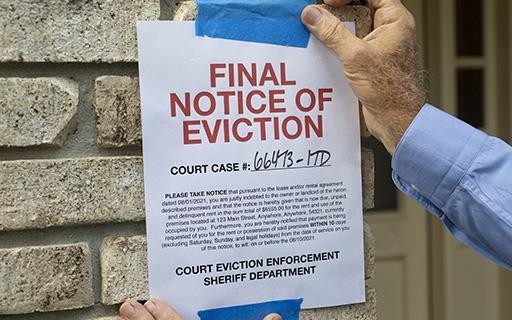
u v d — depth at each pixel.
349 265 1.50
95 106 1.37
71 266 1.36
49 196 1.33
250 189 1.42
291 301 1.46
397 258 3.32
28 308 1.33
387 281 3.30
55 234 1.36
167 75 1.37
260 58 1.42
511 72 3.25
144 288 1.39
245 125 1.41
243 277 1.42
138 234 1.41
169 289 1.38
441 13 3.21
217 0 1.40
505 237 1.35
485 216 1.36
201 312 1.39
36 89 1.33
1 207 1.31
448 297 3.32
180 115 1.38
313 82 1.46
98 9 1.36
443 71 3.22
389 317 3.31
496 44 3.28
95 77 1.37
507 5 3.25
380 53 1.39
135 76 1.39
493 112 3.30
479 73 3.28
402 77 1.40
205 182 1.39
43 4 1.32
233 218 1.41
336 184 1.49
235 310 1.42
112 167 1.37
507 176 1.35
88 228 1.38
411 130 1.38
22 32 1.31
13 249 1.32
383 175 3.28
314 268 1.47
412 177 1.40
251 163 1.42
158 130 1.36
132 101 1.38
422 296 3.35
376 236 3.28
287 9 1.44
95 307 1.39
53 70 1.35
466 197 1.37
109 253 1.37
